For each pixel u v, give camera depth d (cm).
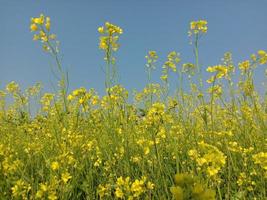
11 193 46
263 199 41
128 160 52
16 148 65
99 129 66
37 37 57
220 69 52
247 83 65
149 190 41
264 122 67
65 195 43
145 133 60
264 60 65
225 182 47
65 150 53
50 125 71
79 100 56
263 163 38
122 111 59
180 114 66
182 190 10
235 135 63
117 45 57
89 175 49
